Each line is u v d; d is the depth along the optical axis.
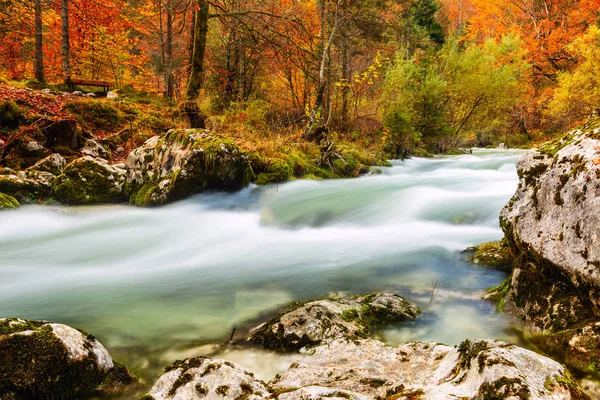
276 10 17.45
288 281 4.87
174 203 8.49
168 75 20.44
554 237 3.28
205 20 11.85
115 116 12.99
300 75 18.78
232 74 19.61
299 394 1.82
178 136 9.00
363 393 2.14
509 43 25.67
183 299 4.35
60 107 12.03
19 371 2.27
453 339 3.31
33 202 8.38
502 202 7.59
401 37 26.52
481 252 5.29
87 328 3.59
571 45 22.16
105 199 9.11
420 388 1.98
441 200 8.14
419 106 18.73
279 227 7.50
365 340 3.12
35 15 15.97
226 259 5.80
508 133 29.38
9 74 19.91
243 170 9.23
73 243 6.62
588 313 3.00
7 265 5.59
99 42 19.03
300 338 3.19
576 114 21.77
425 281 4.67
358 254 5.82
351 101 19.16
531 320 3.35
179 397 2.13
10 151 9.35
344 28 18.78
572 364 2.68
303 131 14.87
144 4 20.80
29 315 3.89
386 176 12.55
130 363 2.96
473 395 1.77
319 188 10.22
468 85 22.11
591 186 3.01
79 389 2.43
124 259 5.87
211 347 3.24
